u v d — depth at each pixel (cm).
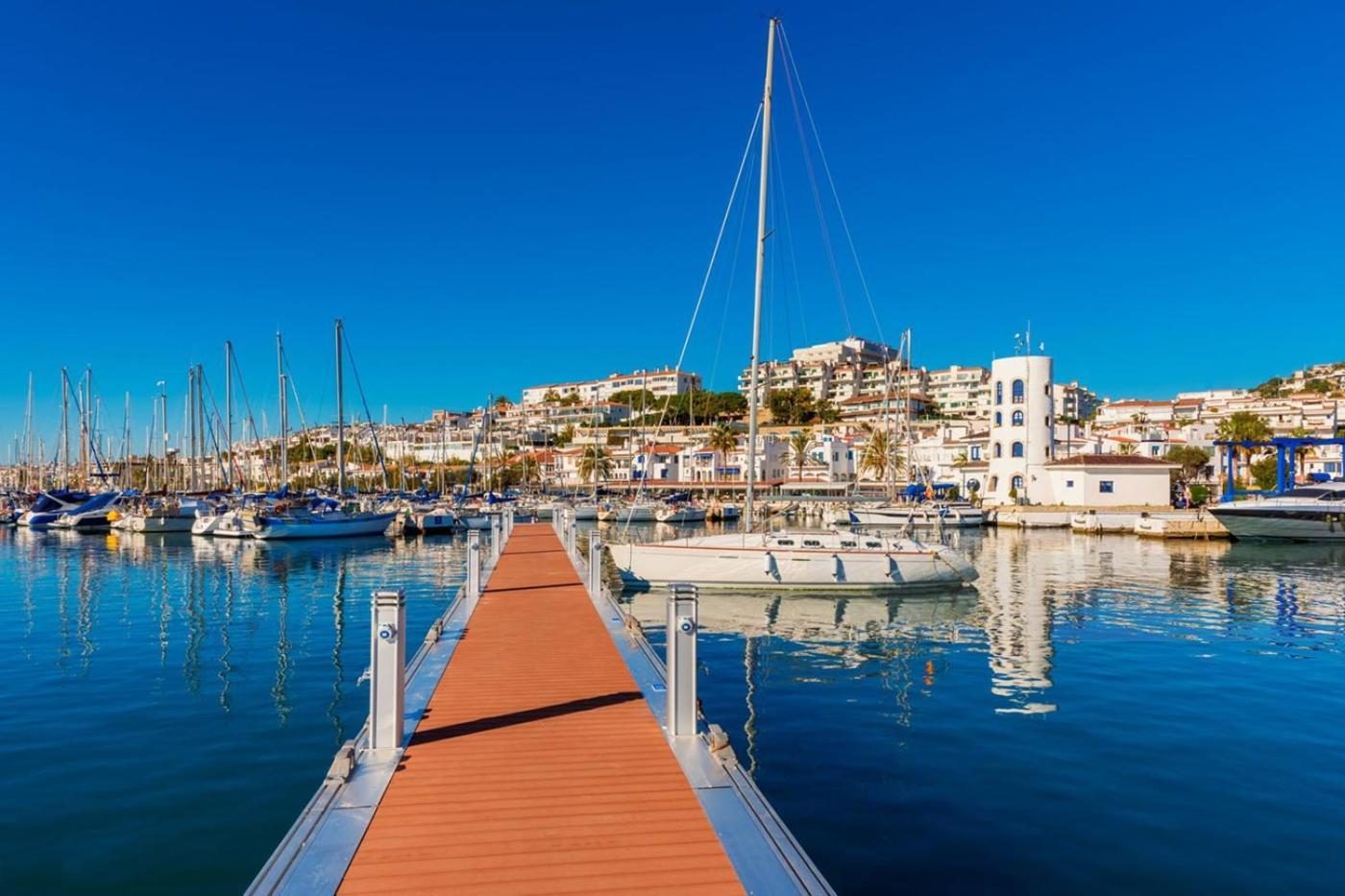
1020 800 1018
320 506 6169
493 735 895
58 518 6694
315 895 553
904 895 793
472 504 7425
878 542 2895
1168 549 4969
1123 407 14488
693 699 888
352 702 1462
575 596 1922
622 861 607
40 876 826
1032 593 2991
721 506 7862
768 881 577
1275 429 11525
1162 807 998
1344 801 1016
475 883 575
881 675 1684
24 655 1872
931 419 14950
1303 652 1914
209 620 2367
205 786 1060
